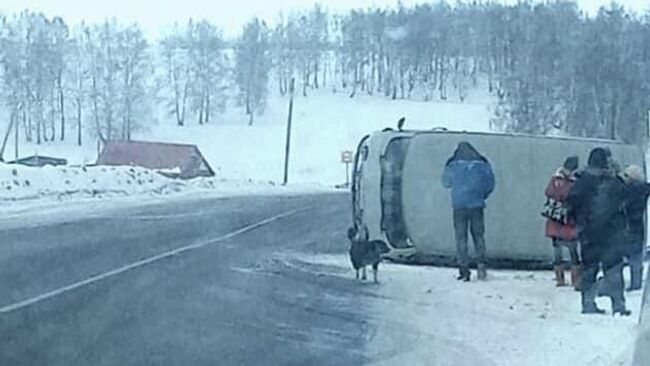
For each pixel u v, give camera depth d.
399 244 15.38
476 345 8.66
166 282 12.79
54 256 15.17
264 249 16.83
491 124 17.62
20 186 27.80
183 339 9.08
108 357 8.29
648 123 15.78
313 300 11.34
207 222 22.20
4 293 11.52
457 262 14.00
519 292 11.85
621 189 10.16
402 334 9.26
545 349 8.32
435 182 15.45
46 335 9.19
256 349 8.63
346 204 24.89
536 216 15.83
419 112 19.59
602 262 9.95
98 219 22.17
